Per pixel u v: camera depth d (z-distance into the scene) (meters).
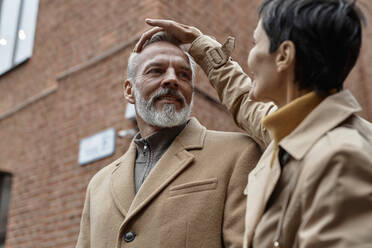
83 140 4.16
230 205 1.48
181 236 1.45
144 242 1.47
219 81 1.75
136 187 1.66
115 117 3.95
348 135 0.92
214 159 1.61
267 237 0.99
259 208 1.05
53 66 4.92
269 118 1.06
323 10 1.01
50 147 4.50
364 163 0.85
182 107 1.75
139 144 1.76
